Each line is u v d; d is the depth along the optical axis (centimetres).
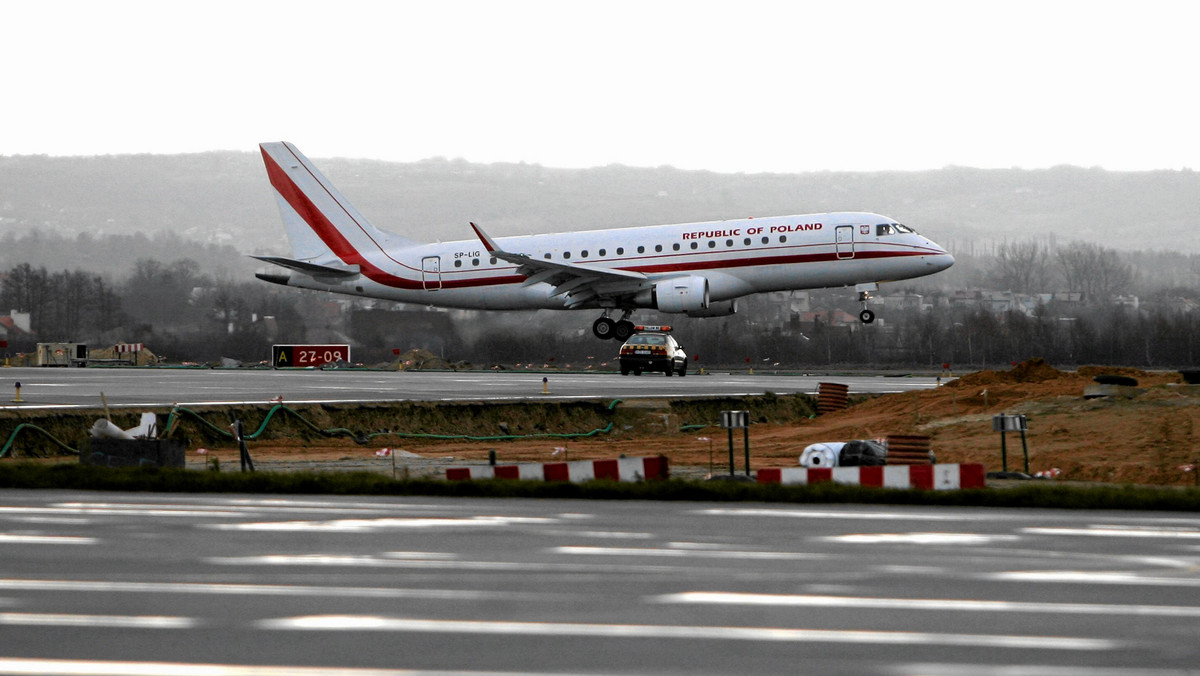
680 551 4728
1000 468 9688
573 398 14588
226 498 6662
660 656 3134
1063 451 10256
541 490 6844
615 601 3781
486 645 3234
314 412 13112
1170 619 3584
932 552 4753
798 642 3288
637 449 11988
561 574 4219
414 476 8369
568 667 3027
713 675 2959
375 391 15538
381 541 4956
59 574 4181
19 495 6731
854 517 5872
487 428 13700
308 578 4125
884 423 13338
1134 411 11288
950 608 3712
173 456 8612
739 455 11175
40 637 3312
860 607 3719
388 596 3838
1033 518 5906
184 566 4331
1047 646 3262
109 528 5309
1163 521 5828
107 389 15425
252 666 3019
